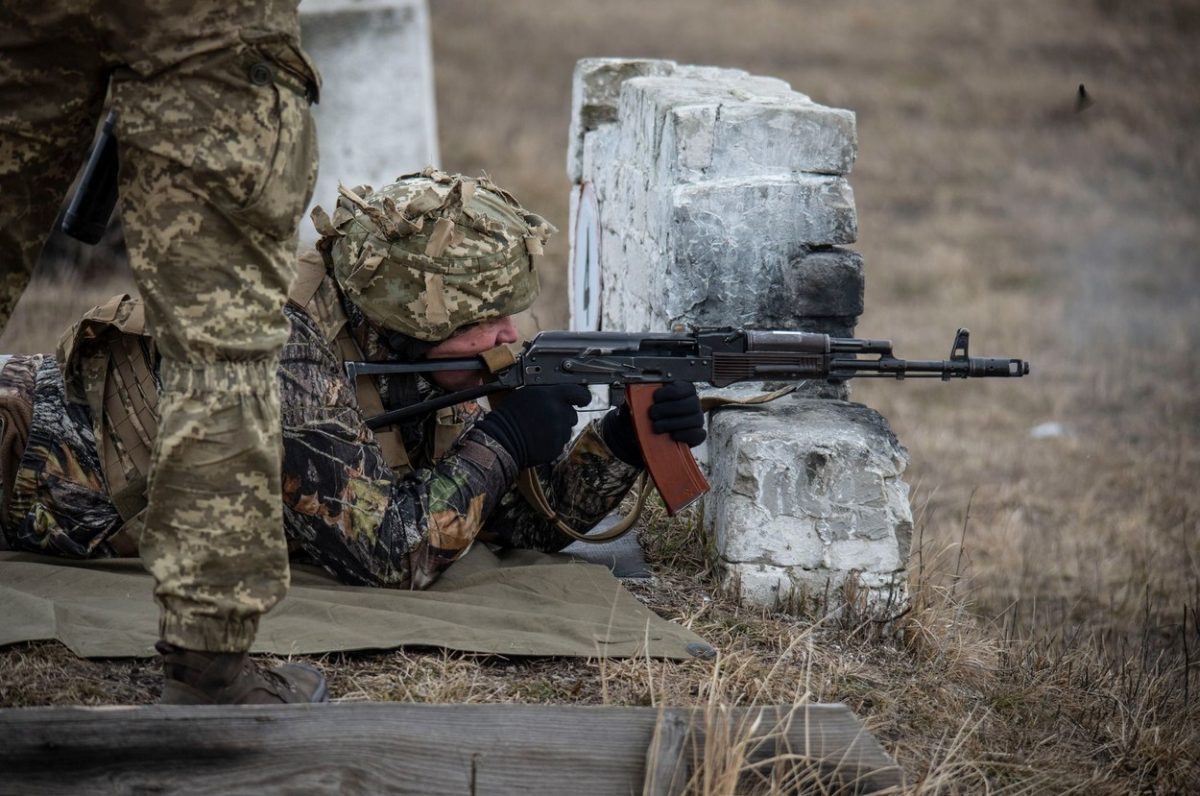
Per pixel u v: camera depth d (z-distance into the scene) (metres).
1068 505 28.84
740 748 9.38
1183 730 13.46
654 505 16.34
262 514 9.37
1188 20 93.56
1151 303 48.31
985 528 26.70
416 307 12.20
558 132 66.75
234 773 9.19
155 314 9.30
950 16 98.81
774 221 15.69
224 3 9.05
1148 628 19.62
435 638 11.80
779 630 13.34
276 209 9.29
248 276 9.34
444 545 12.48
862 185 63.97
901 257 53.69
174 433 9.12
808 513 13.88
